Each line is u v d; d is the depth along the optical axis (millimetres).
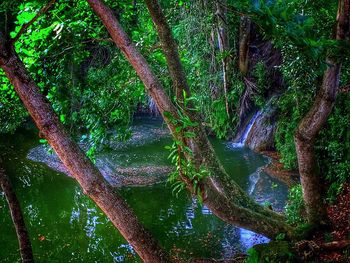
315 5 5152
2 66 3053
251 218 6297
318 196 6469
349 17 4402
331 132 9016
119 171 12156
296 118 10609
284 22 2705
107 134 6367
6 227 9195
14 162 13906
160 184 10984
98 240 8289
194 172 4473
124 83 6609
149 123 18469
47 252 7902
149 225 8609
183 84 6066
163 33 5863
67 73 5828
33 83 3150
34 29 5406
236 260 6945
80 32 5871
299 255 5984
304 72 7262
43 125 3164
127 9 7262
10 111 6344
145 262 3541
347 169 8352
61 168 13133
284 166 11375
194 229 8305
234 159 12773
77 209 9945
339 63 4805
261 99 13867
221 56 9250
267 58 14047
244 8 2920
